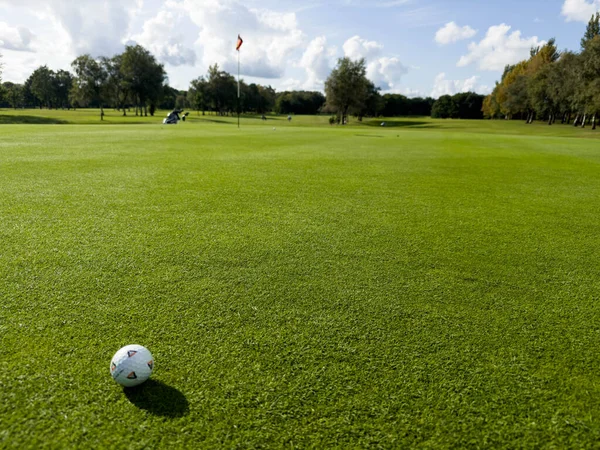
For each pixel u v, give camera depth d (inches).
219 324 118.8
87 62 2847.0
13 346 104.6
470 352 110.0
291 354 106.6
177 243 181.2
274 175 361.1
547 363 106.4
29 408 84.8
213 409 87.1
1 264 152.9
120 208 234.4
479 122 3235.7
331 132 1182.9
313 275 153.6
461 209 260.4
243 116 4037.9
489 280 155.3
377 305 133.4
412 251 182.2
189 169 377.1
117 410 85.4
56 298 129.6
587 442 82.4
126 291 135.9
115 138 688.4
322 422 85.2
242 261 163.9
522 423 86.5
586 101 2073.1
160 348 106.4
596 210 265.9
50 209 227.1
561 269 167.6
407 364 104.1
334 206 256.7
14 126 1085.1
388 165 454.3
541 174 416.8
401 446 80.0
